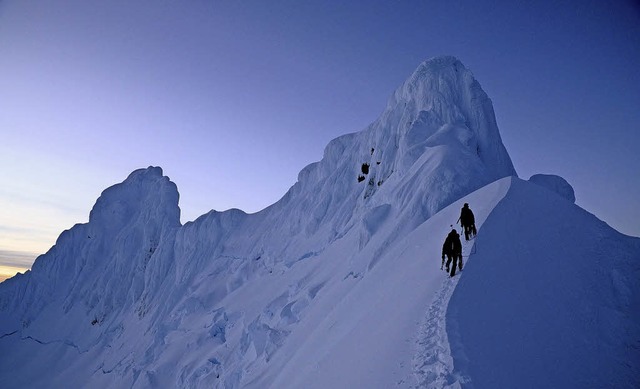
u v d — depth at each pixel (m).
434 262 19.67
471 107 49.41
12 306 151.50
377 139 58.31
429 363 10.78
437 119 48.94
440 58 54.41
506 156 48.31
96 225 153.88
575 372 12.34
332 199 71.50
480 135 48.09
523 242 19.34
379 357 13.20
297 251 68.50
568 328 14.43
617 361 13.39
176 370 59.31
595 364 13.03
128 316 117.69
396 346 12.93
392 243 33.53
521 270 17.14
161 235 127.25
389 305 18.44
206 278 91.62
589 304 15.94
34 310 145.50
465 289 14.65
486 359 11.09
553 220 21.64
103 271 141.88
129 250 138.62
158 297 108.75
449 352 10.77
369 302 22.83
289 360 29.19
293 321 40.75
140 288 125.44
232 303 67.88
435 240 23.38
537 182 44.97
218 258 97.44
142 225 142.00
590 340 14.15
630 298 16.34
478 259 17.12
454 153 39.19
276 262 73.19
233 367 44.59
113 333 115.00
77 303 139.12
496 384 10.20
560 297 16.03
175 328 76.81
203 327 66.75
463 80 51.53
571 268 17.98
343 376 14.55
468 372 10.05
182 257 109.31
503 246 18.67
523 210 22.27
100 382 92.75
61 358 120.62
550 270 17.58
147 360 73.56
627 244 19.56
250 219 103.81
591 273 17.77
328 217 69.56
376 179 54.59
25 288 154.38
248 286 71.62
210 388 46.84
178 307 81.19
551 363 12.34
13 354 130.38
